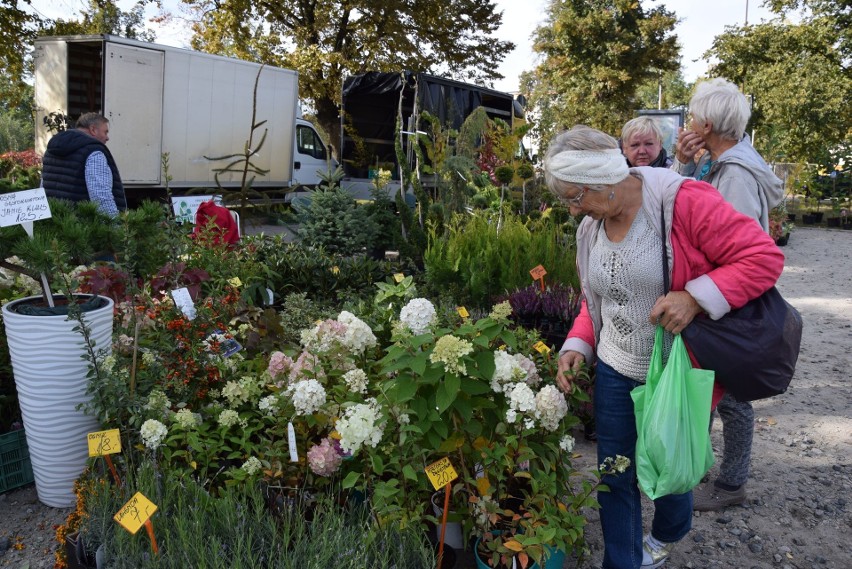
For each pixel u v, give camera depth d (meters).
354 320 2.86
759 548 3.16
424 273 5.95
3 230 2.90
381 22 20.38
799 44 24.30
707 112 3.04
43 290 3.13
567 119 27.27
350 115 15.03
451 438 2.52
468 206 7.35
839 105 22.44
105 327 3.20
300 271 5.55
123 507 2.24
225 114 13.23
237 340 3.65
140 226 3.43
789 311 2.23
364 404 2.54
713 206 2.19
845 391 5.36
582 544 2.68
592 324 2.67
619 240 2.34
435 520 2.48
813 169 22.17
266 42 19.55
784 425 4.66
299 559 2.23
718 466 3.94
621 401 2.49
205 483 2.68
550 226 5.89
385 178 9.28
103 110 11.09
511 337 2.46
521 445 2.56
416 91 13.42
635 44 26.48
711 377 2.20
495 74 23.02
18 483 3.49
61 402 3.10
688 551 3.15
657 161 4.74
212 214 6.18
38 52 12.10
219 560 2.17
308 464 2.69
